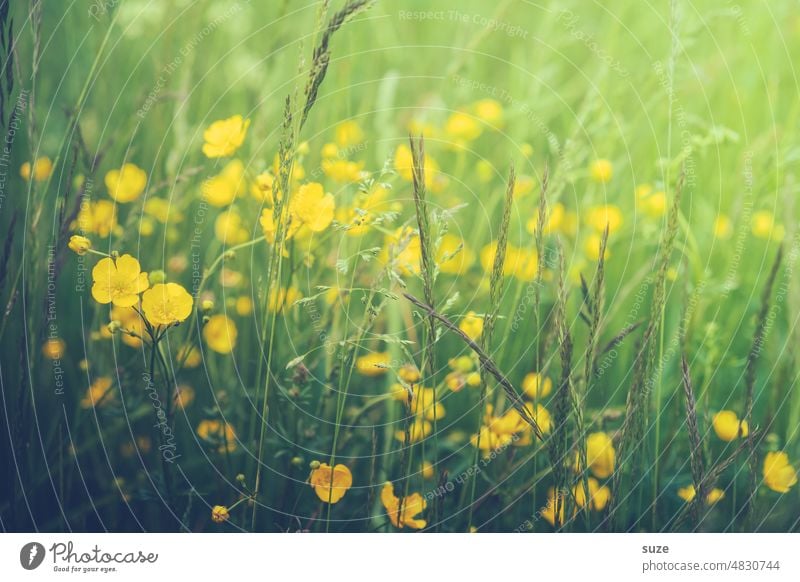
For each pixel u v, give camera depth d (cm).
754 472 181
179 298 174
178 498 181
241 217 186
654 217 193
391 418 182
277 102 193
